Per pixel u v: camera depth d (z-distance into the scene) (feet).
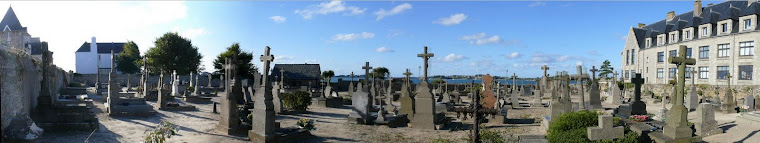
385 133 46.57
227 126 42.34
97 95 103.19
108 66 279.08
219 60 190.29
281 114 64.39
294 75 205.87
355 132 46.85
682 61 36.04
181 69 210.79
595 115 35.55
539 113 73.05
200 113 62.03
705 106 44.14
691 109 76.48
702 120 43.73
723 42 140.56
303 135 41.96
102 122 47.37
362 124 53.67
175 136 39.60
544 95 126.00
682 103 36.17
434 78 195.31
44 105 41.04
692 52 156.56
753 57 128.36
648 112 74.69
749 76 130.11
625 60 212.23
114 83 53.11
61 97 73.77
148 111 55.01
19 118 31.09
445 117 58.65
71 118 40.32
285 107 68.85
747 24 133.08
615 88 101.91
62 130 39.29
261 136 37.37
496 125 54.34
